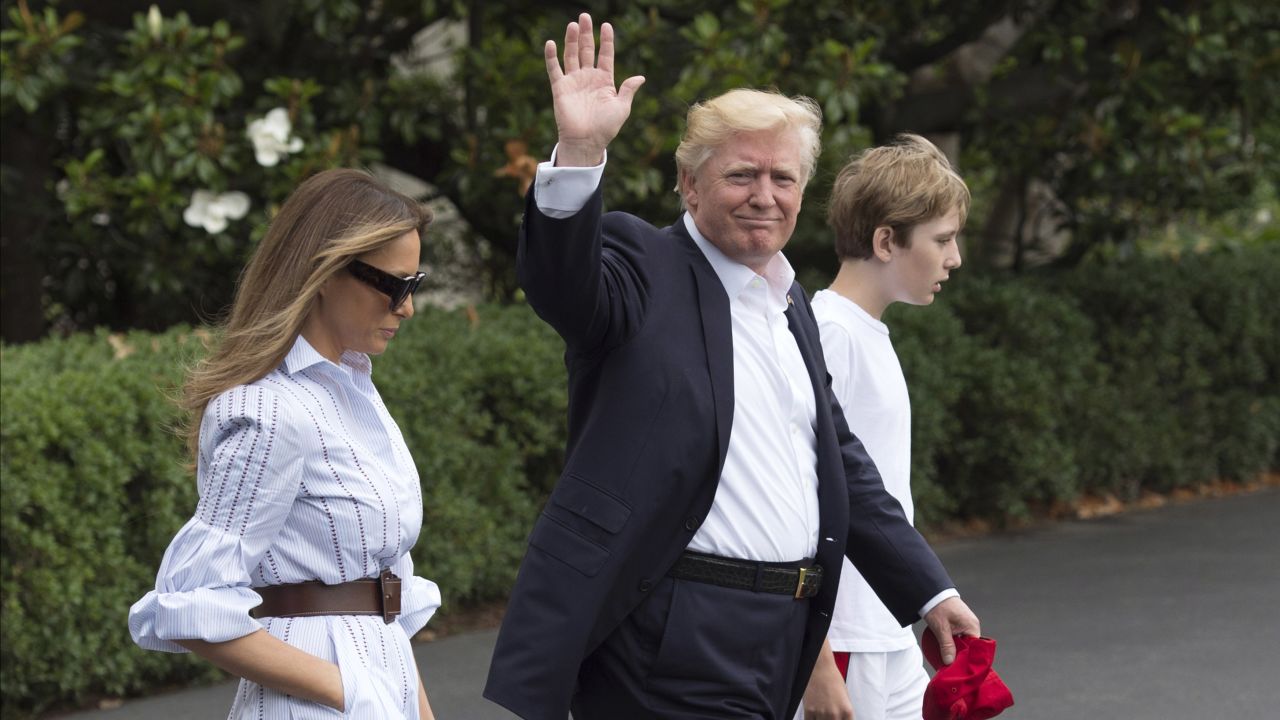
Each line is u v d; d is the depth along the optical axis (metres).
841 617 13.56
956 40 34.12
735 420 11.41
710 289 11.46
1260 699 20.27
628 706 11.12
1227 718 19.50
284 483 9.28
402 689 9.85
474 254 36.88
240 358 9.42
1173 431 35.09
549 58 10.41
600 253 10.49
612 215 11.62
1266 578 27.25
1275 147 35.75
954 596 12.38
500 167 29.00
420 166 32.78
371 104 29.34
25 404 19.61
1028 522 32.62
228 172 27.77
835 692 12.78
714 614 11.14
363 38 31.56
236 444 9.22
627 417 10.92
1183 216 37.72
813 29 31.23
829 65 29.05
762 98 11.42
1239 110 35.94
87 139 30.12
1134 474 34.81
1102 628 23.98
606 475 10.88
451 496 23.75
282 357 9.48
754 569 11.32
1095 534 31.39
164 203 26.39
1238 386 36.91
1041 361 32.19
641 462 10.86
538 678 10.67
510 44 30.84
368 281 9.64
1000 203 40.41
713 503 11.26
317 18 27.44
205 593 8.99
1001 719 19.58
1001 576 27.66
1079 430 33.19
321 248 9.54
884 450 13.71
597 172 10.24
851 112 28.83
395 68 31.08
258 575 9.45
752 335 11.65
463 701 20.34
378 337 9.81
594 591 10.73
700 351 11.23
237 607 9.05
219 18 29.81
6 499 19.22
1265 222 50.69
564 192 10.19
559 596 10.78
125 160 27.61
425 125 29.92
